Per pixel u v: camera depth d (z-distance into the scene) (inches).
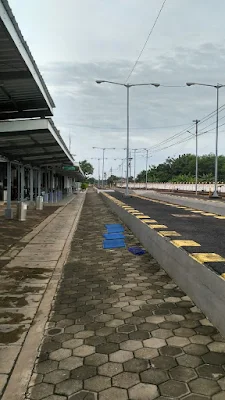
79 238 412.8
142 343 139.6
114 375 117.5
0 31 197.5
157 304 182.1
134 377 116.0
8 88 321.4
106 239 394.0
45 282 230.2
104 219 620.7
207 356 128.4
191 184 2509.8
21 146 518.9
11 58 241.4
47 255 315.0
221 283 144.7
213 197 1445.6
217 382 112.2
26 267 270.1
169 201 955.3
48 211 796.0
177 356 128.7
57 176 1656.0
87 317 168.6
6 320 166.9
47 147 578.9
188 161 3973.9
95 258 301.0
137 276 237.9
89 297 197.9
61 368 123.2
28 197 1137.4
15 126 375.9
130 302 186.7
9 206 605.0
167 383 112.2
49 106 383.9
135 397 105.7
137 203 854.5
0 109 391.5
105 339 144.4
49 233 451.5
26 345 141.3
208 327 152.5
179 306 178.5
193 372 118.1
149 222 372.8
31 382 115.2
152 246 300.4
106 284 221.9
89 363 125.8
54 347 138.9
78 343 141.6
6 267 269.9
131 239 390.9
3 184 1080.8
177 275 215.2
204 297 165.9
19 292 209.6
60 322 163.6
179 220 431.5
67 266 274.2
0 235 424.8
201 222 412.5
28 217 649.0
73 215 704.4
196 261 179.2
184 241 243.6
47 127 377.7
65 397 106.7
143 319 163.3
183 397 105.0
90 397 106.1
